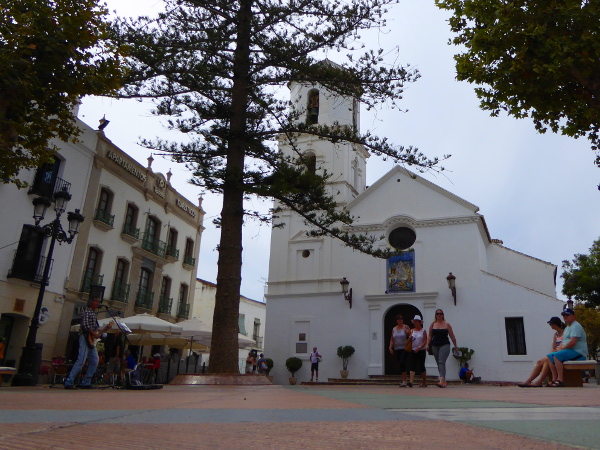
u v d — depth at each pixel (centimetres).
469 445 155
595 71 952
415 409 325
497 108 1120
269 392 680
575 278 3066
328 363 2481
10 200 1872
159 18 1527
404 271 2494
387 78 1584
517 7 974
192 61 1527
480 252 2480
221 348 1323
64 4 1078
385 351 2430
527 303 2256
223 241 1445
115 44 1448
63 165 2094
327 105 2866
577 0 924
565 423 223
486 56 1037
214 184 1506
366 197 2694
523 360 2184
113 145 2411
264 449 148
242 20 1570
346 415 274
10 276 1839
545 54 973
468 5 1038
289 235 2786
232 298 1377
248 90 1605
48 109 1132
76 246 2152
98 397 484
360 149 3055
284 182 1487
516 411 302
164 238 2831
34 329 1279
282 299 2666
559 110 1060
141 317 1939
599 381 1795
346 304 2545
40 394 550
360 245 1792
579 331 878
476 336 2281
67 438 165
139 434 182
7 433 173
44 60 1052
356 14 1506
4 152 1084
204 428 204
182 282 3022
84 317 931
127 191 2517
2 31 980
